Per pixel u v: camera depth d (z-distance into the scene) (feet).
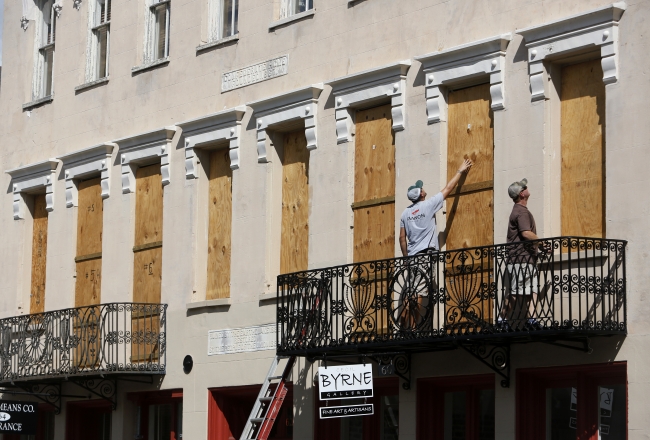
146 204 95.09
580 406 69.31
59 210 101.96
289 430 84.58
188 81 92.73
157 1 97.19
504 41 72.95
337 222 81.41
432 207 73.10
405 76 78.28
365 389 72.69
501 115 73.05
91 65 101.96
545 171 70.69
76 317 95.25
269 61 87.10
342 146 81.61
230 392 87.51
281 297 79.25
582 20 69.41
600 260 67.05
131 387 93.76
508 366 71.15
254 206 86.89
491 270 68.54
